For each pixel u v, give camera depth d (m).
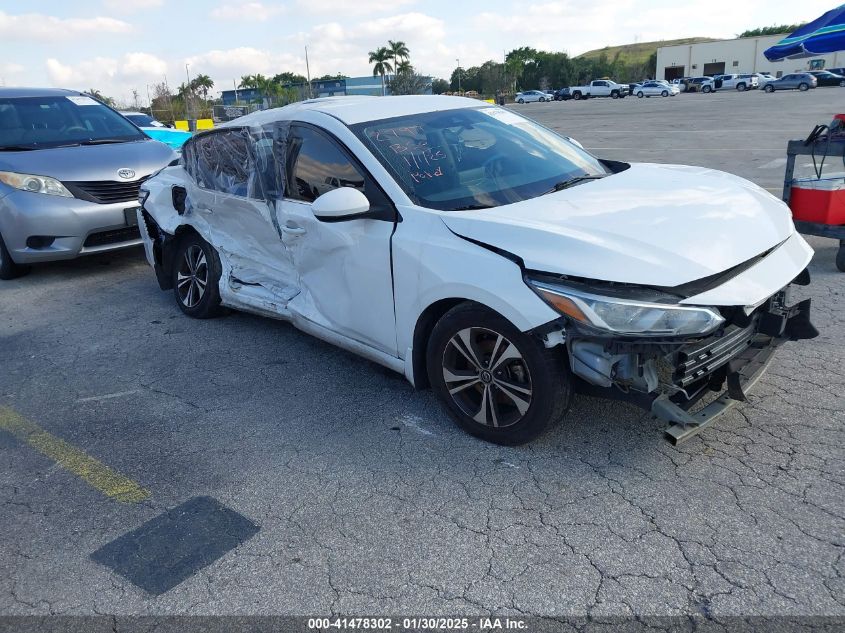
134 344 5.04
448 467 3.14
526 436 3.10
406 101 4.23
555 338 2.79
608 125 24.28
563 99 69.19
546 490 2.91
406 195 3.40
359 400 3.89
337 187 3.71
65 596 2.52
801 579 2.32
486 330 3.03
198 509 2.98
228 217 4.71
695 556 2.46
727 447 3.12
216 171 4.80
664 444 3.17
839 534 2.51
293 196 4.07
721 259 2.78
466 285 2.98
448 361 3.28
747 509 2.69
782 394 3.55
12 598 2.53
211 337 5.08
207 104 45.25
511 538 2.64
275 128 4.20
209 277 5.13
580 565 2.47
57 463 3.46
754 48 82.56
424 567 2.53
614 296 2.65
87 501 3.11
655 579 2.37
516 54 99.12
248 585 2.50
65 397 4.22
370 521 2.81
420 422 3.58
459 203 3.35
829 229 5.68
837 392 3.54
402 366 3.54
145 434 3.69
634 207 3.13
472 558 2.55
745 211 3.20
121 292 6.43
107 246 6.82
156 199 5.48
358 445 3.40
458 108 4.22
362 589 2.44
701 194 3.35
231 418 3.80
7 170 6.58
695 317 2.61
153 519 2.94
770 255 3.03
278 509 2.94
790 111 25.72
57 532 2.90
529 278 2.81
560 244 2.80
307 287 4.11
